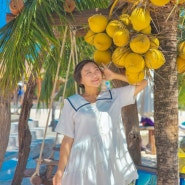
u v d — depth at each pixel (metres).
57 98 8.78
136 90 3.28
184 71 3.15
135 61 2.81
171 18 2.96
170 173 3.01
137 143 4.72
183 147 7.43
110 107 3.21
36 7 3.49
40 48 3.83
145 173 4.16
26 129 5.82
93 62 3.23
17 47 3.54
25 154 5.84
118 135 3.23
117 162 3.17
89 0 4.46
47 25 3.66
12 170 8.22
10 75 3.63
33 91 5.73
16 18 3.67
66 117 3.17
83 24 3.65
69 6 3.59
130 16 2.90
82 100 3.17
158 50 2.87
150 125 10.66
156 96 3.03
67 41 4.82
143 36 2.76
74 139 3.17
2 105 4.62
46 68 5.69
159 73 3.00
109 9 3.48
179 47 3.04
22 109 5.78
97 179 3.08
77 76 3.28
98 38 3.06
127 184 3.28
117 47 3.09
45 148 7.50
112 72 3.26
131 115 4.68
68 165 3.13
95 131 3.11
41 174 5.76
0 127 4.68
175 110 3.01
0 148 4.73
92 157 3.07
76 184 3.06
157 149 3.05
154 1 2.70
